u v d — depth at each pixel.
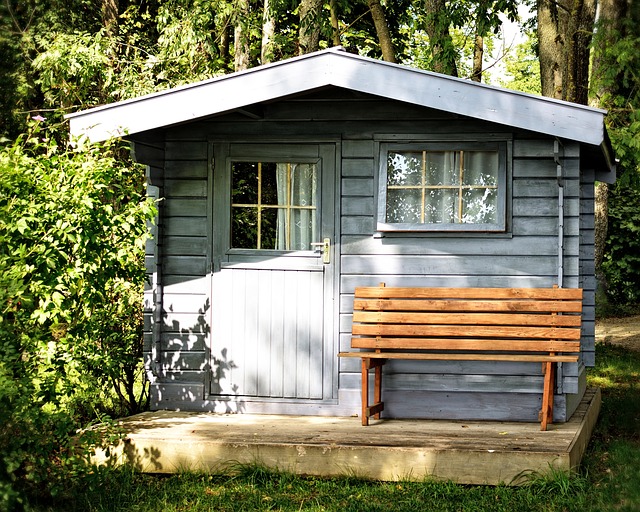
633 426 8.73
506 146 7.54
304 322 7.85
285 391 7.86
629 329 17.98
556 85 14.23
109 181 6.85
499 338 7.45
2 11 15.25
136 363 8.25
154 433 6.90
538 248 7.50
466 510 5.77
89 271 6.63
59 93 14.09
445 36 14.78
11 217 6.10
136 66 14.45
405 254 7.70
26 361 6.02
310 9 15.07
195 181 8.02
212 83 7.39
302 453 6.52
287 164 7.90
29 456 5.75
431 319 7.43
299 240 7.88
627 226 20.41
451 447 6.39
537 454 6.25
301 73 7.29
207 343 7.98
